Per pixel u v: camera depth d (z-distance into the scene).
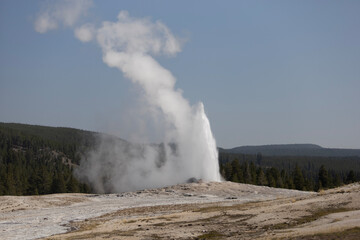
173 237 34.66
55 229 47.41
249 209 46.09
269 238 28.23
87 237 37.72
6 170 154.00
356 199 40.62
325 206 40.06
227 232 35.22
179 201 71.12
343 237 25.16
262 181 142.12
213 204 63.75
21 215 59.50
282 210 41.53
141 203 70.25
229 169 144.62
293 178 152.38
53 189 137.00
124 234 37.72
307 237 26.67
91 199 78.31
